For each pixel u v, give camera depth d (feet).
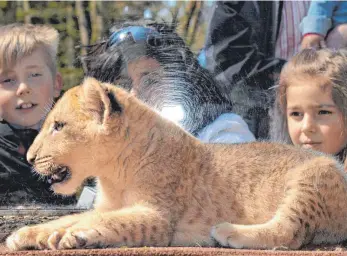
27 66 7.89
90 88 5.90
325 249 5.62
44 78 7.99
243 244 5.53
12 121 7.84
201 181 5.84
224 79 8.03
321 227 5.70
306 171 5.74
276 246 5.57
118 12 8.84
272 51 8.38
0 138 7.77
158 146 5.87
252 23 8.35
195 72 7.72
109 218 5.53
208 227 5.79
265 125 8.01
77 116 5.93
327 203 5.68
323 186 5.67
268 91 8.05
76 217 5.74
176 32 8.26
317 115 7.15
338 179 5.73
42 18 9.10
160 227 5.64
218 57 8.21
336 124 7.13
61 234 5.43
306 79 7.13
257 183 5.83
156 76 7.64
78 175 5.97
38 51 7.97
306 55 7.24
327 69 7.11
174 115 7.47
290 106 7.25
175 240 5.75
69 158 5.92
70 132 5.91
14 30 7.98
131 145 5.87
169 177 5.81
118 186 5.94
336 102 7.11
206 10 8.70
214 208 5.82
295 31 8.41
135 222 5.57
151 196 5.79
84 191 7.31
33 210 7.05
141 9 8.78
